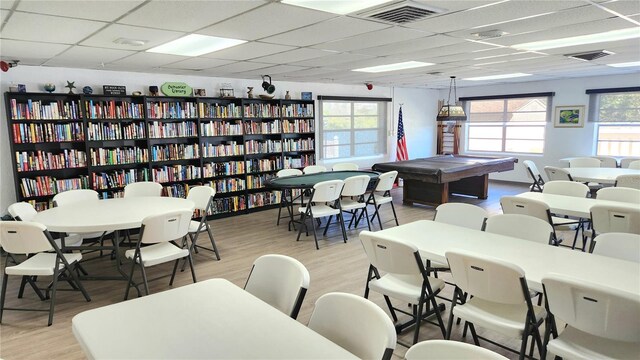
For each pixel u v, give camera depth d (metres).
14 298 3.60
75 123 5.29
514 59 5.41
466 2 2.76
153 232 3.26
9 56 4.39
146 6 2.67
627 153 7.84
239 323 1.56
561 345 1.89
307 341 1.42
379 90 9.30
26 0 2.48
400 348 2.70
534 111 9.06
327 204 5.79
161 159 6.04
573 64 6.07
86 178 5.42
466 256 2.05
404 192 7.43
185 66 5.40
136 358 1.32
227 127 6.70
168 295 1.83
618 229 3.23
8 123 4.83
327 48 4.35
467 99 10.05
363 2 2.77
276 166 7.43
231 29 3.38
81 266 4.23
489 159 7.88
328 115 8.48
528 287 1.97
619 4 2.88
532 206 3.53
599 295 1.65
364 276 3.97
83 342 1.43
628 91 7.50
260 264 2.11
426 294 2.51
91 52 4.25
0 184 4.97
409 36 3.80
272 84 7.34
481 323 2.16
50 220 3.42
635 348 1.85
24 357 2.64
